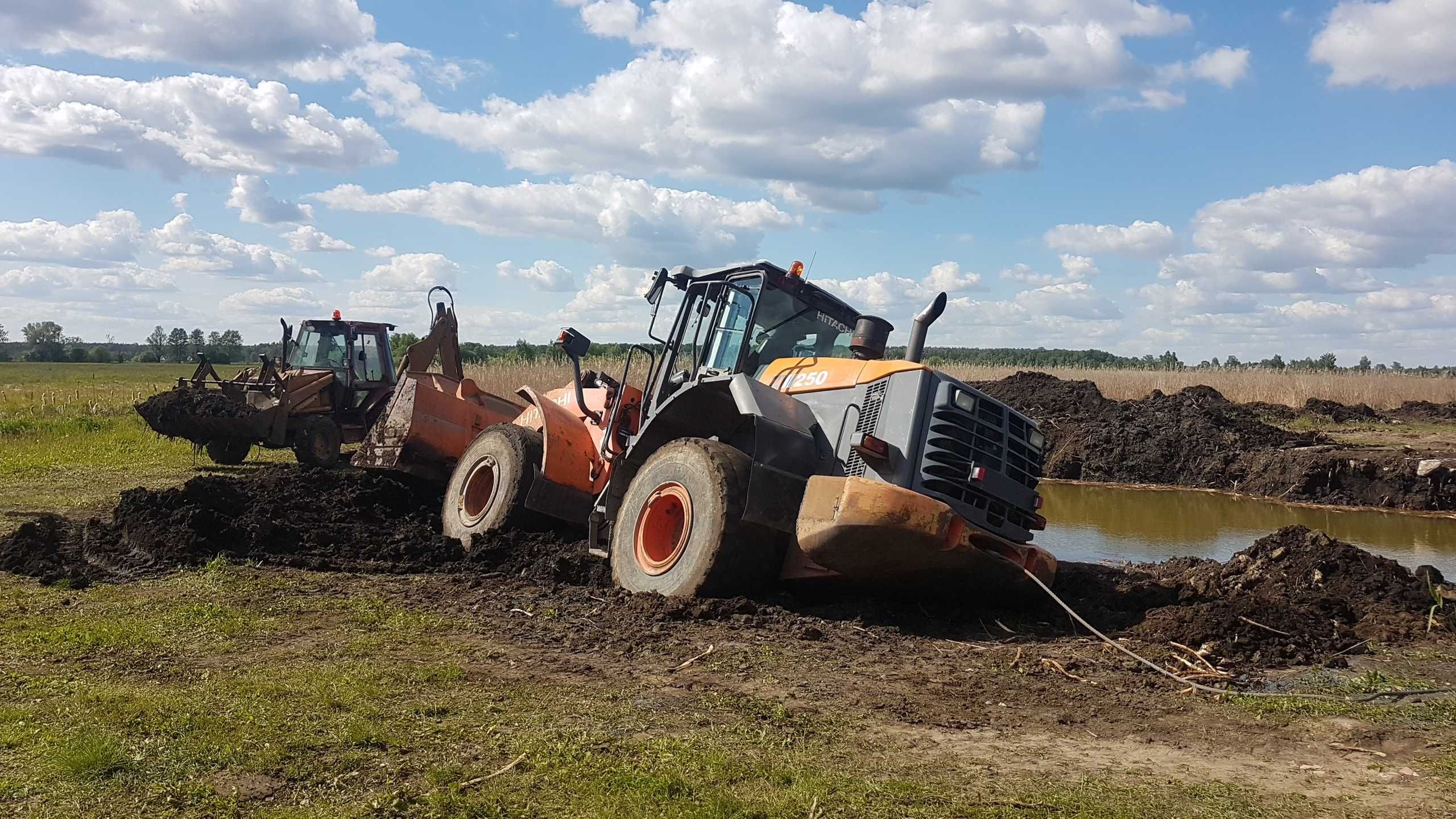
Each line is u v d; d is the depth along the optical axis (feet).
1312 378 97.25
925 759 13.79
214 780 12.36
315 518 31.83
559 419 30.35
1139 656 19.39
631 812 11.57
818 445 23.25
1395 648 20.36
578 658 18.37
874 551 20.85
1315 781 13.21
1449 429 68.49
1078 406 71.72
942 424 21.81
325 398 55.88
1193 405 64.64
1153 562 32.30
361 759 13.08
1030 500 23.25
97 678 16.42
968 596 23.31
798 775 12.87
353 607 21.97
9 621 20.11
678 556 22.98
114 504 37.70
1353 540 38.63
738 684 17.03
